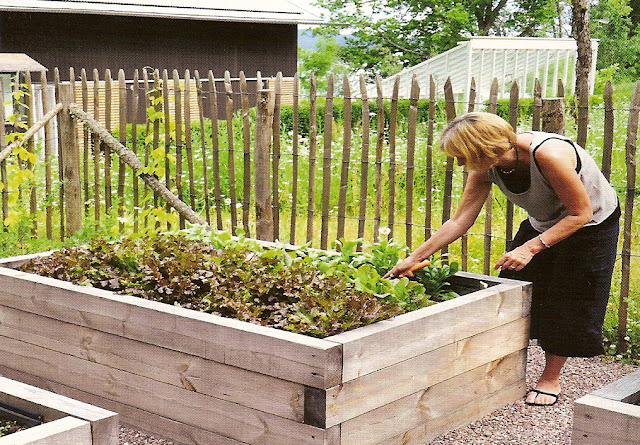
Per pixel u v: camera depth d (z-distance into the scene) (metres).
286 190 8.35
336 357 3.02
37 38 15.00
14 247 6.65
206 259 4.23
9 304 4.15
